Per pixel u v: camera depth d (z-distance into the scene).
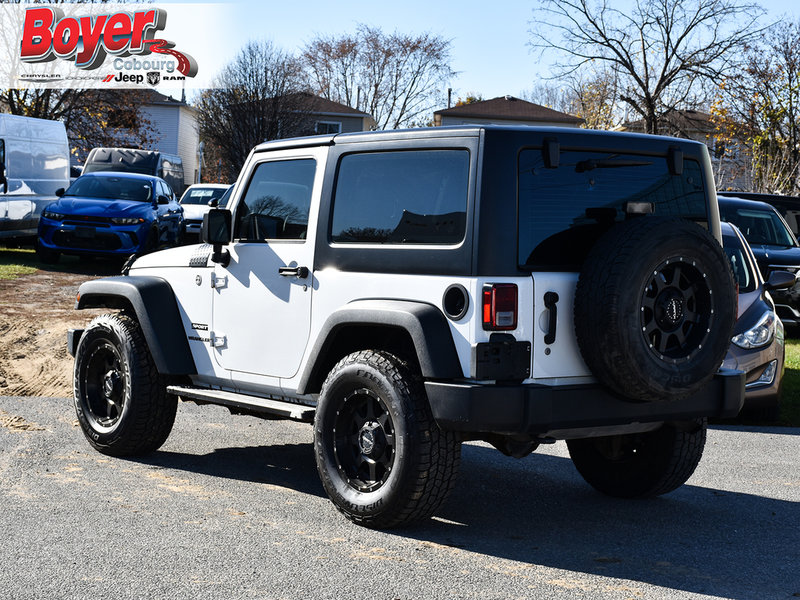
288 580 4.25
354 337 5.47
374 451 5.05
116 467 6.36
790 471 7.02
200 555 4.57
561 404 4.76
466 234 4.79
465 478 6.53
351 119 61.91
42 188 22.61
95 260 21.94
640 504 5.97
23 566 4.34
